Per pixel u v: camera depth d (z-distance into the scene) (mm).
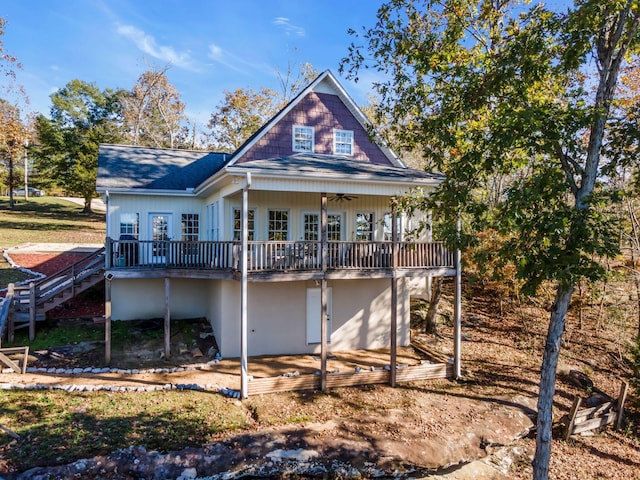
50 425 8398
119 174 16094
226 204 13742
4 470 6863
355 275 11734
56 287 15000
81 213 38875
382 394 11195
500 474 8539
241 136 37469
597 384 13125
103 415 8953
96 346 13016
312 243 11609
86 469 6996
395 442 8727
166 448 7785
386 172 12656
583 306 17625
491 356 14367
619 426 11086
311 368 12320
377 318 14914
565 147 9008
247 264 10891
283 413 9672
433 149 12039
